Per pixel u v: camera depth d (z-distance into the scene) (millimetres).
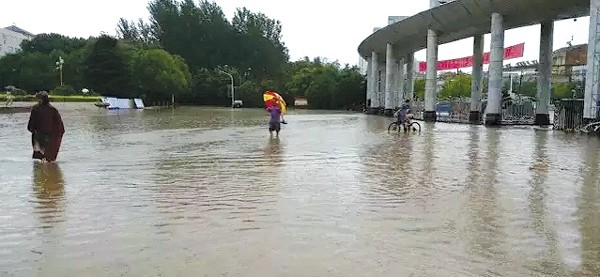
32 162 12977
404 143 19172
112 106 66938
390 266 4918
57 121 13008
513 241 5816
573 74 55344
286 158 14086
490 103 34281
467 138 22000
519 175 10977
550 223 6676
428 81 42688
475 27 39469
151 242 5715
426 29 44094
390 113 54750
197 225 6496
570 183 9914
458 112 44344
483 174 11109
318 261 5051
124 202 7945
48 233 6113
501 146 18094
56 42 99188
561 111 28469
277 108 23328
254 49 110562
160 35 105375
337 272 4734
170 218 6887
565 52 72250
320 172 11344
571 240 5879
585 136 23516
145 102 84500
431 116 42562
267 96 23531
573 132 26391
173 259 5105
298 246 5566
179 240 5797
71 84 80125
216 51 107562
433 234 6098
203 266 4887
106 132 24719
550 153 15656
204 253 5305
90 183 9766
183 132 25016
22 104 52688
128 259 5105
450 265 4961
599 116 24781
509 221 6770
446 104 47469
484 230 6297
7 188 9172
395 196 8516
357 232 6172
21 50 97688
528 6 32156
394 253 5332
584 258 5219
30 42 99938
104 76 75875
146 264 4949
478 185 9656
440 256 5242
